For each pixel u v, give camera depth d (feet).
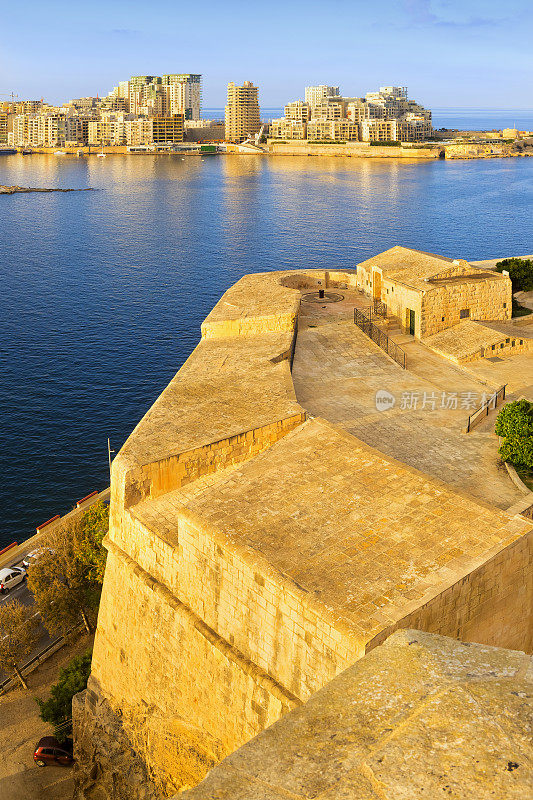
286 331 165.37
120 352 312.91
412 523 76.33
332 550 72.95
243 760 24.71
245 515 79.82
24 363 299.17
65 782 110.32
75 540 140.26
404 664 28.99
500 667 28.30
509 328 188.24
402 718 25.67
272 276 223.10
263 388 121.29
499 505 100.22
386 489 82.17
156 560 90.74
